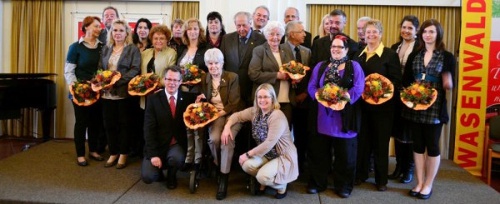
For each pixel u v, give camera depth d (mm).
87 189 3188
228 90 3287
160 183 3373
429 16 4895
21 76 4500
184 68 3320
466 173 3934
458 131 4410
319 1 4984
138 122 4043
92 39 3852
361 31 3584
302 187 3318
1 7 5453
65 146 4672
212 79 3307
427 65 2992
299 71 3152
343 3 4953
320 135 3064
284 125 2941
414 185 3402
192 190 3137
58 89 5504
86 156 4172
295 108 3506
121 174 3584
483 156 4355
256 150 2912
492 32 4430
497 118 4223
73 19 5453
